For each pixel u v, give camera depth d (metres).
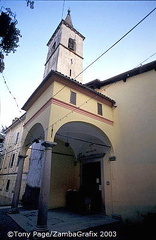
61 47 16.39
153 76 8.48
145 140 7.75
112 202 7.93
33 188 10.72
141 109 8.43
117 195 7.83
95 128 8.34
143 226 5.87
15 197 7.99
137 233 5.57
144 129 7.96
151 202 6.73
